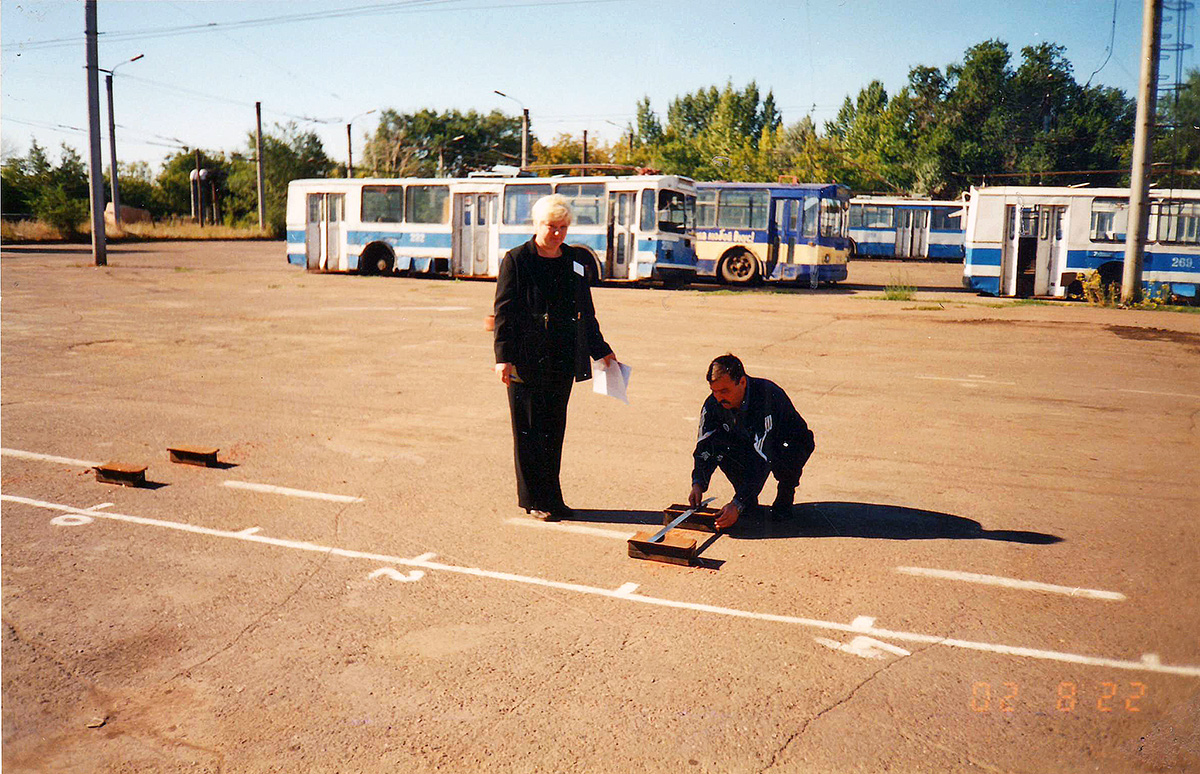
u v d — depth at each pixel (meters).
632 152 75.62
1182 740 3.14
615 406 9.01
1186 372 11.12
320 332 14.22
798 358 12.07
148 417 8.33
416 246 26.42
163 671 3.69
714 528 5.34
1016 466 6.82
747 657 3.81
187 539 5.19
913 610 4.27
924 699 3.47
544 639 3.97
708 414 5.36
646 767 3.04
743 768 3.04
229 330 14.34
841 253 26.27
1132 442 7.60
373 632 4.04
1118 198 21.33
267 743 3.19
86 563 4.81
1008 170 58.03
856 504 5.88
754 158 67.94
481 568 4.79
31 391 9.49
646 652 3.85
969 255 22.64
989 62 58.78
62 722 3.32
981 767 3.05
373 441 7.51
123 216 71.88
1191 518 5.61
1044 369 11.30
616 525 5.48
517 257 5.39
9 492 6.02
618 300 19.92
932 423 8.27
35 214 50.88
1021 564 4.83
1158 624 4.11
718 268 26.44
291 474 6.51
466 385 10.04
